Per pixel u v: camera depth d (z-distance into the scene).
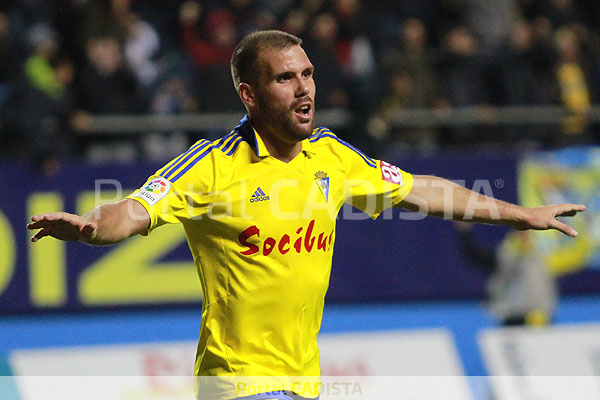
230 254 12.91
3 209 32.47
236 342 13.05
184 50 37.44
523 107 37.62
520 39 38.91
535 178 35.84
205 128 34.50
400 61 37.03
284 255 13.02
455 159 35.34
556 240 36.09
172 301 33.66
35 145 32.38
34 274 32.69
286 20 37.94
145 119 34.25
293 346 13.23
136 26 36.94
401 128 36.44
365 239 35.25
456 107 37.12
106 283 33.22
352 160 13.78
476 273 35.88
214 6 38.00
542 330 31.58
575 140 37.53
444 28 41.31
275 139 13.23
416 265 35.53
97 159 33.88
